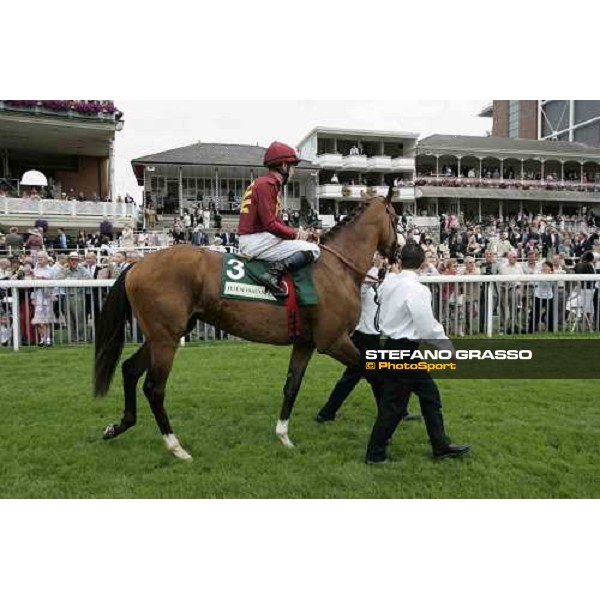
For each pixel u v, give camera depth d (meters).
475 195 28.05
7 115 18.12
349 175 26.97
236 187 25.22
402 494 2.98
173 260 3.50
